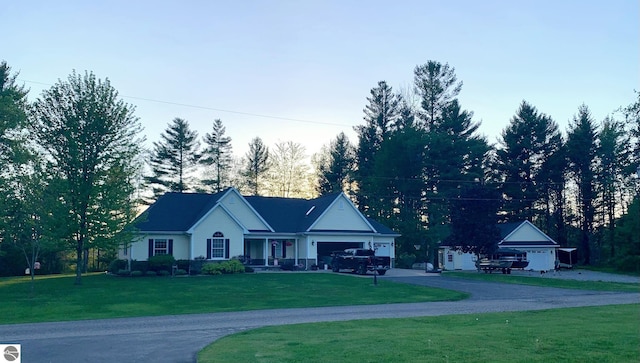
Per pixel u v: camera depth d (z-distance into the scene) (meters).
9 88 40.19
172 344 14.24
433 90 70.44
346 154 81.12
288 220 49.47
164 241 42.53
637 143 55.00
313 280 35.22
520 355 11.38
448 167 64.69
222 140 79.56
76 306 23.38
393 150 64.50
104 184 31.88
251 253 48.25
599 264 67.69
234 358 11.78
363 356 11.53
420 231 61.47
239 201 46.19
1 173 28.67
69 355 12.77
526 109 70.62
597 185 68.94
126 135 32.91
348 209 48.94
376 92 74.06
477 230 47.19
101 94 32.25
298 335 14.86
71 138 31.14
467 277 41.06
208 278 36.41
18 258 48.06
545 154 70.19
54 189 30.22
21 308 22.69
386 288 31.12
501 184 70.31
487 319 17.70
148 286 31.27
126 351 13.27
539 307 22.27
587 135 68.12
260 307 23.34
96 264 57.78
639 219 56.34
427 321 17.39
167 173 75.50
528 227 59.69
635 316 18.36
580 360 10.88
